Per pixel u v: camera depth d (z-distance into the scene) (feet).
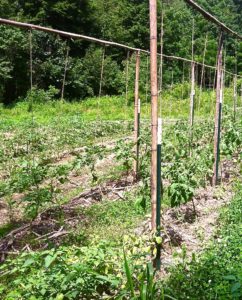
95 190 25.34
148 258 14.60
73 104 84.89
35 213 19.02
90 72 95.45
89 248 11.87
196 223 19.21
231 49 93.09
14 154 38.42
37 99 84.69
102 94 98.02
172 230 18.03
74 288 10.87
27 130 47.52
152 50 13.69
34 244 17.67
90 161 25.11
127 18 118.32
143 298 10.59
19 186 21.11
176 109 60.80
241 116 45.16
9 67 87.35
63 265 11.21
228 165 30.58
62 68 90.99
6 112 79.82
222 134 30.78
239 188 24.04
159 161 14.17
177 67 77.66
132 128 56.03
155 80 13.85
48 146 40.73
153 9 13.53
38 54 90.94
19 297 10.86
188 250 16.31
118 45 23.30
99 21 110.93
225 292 11.60
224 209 19.81
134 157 26.17
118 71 96.53
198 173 24.20
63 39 93.50
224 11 135.13
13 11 95.50
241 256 13.38
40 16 98.58
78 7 105.19
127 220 19.65
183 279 12.63
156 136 14.12
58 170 22.53
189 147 27.35
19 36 85.51
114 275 11.82
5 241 18.42
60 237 18.25
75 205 22.80
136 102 26.48
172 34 65.36
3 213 22.41
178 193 18.02
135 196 23.26
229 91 66.03
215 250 14.78
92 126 52.90
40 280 10.73
